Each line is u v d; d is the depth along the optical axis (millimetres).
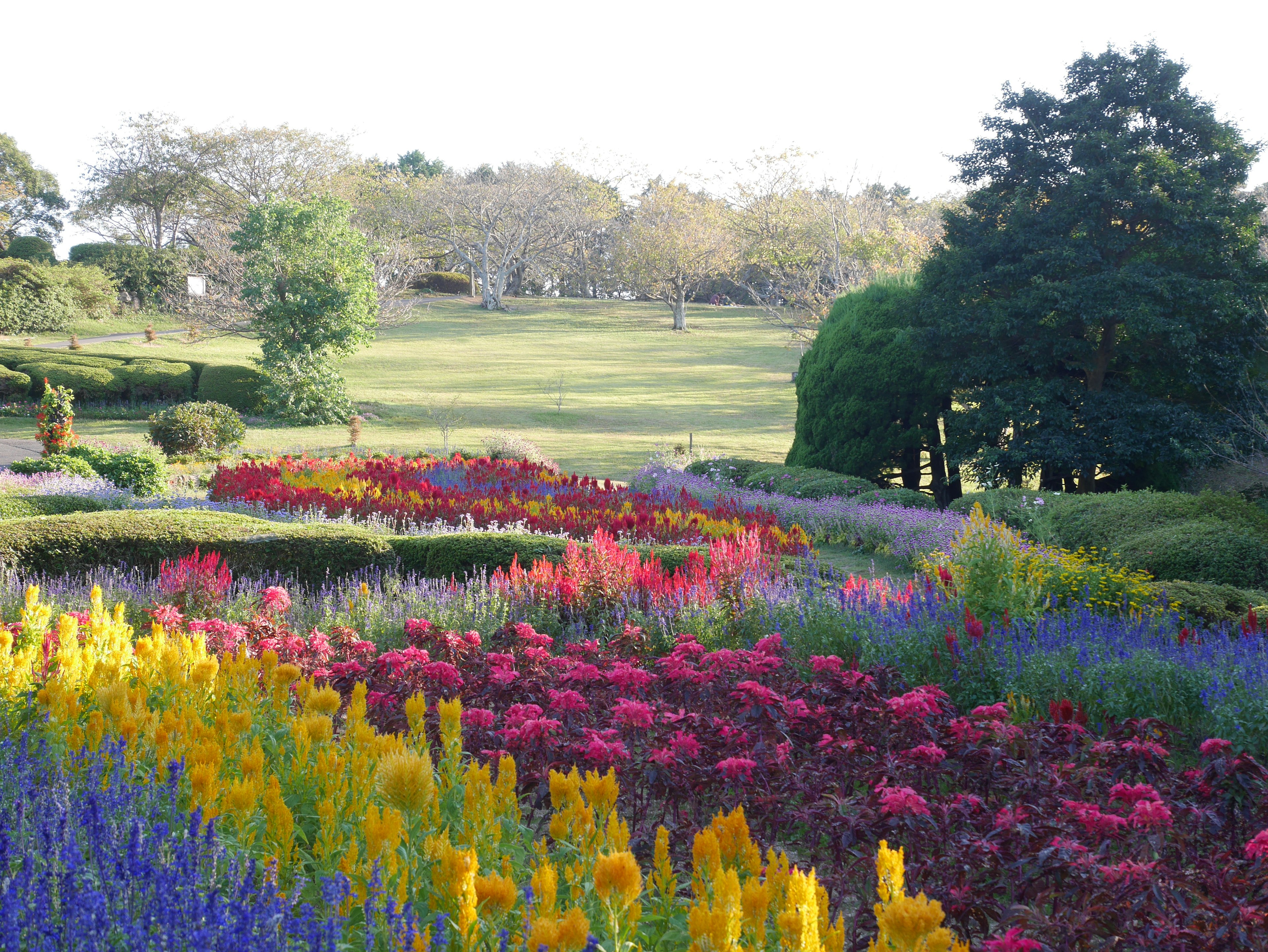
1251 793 4133
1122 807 3844
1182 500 12125
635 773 4332
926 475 22391
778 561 9531
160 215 68188
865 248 41062
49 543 9031
